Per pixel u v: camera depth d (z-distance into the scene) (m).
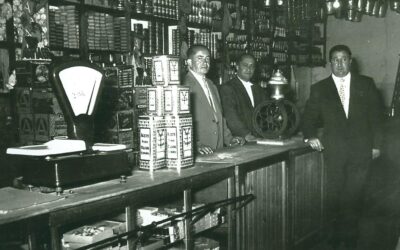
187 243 2.34
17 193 1.81
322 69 8.83
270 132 3.79
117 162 2.06
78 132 1.96
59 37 4.10
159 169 2.46
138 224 2.30
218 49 6.14
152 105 2.50
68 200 1.73
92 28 4.39
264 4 6.71
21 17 3.68
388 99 8.16
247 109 4.54
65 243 2.00
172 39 5.40
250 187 2.95
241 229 2.83
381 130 3.98
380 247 4.11
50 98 3.55
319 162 4.04
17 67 3.74
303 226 3.76
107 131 4.06
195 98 3.77
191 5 5.62
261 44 7.20
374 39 8.27
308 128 3.98
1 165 3.57
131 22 5.16
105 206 1.83
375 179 6.35
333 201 4.00
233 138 3.88
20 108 3.71
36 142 3.63
